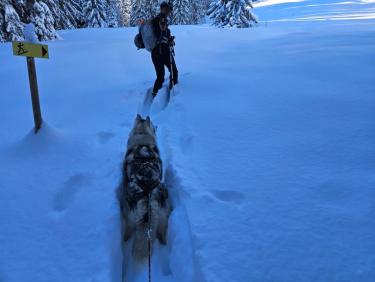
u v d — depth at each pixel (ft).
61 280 9.86
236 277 9.11
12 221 12.17
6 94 25.12
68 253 10.80
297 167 13.38
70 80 27.99
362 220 10.40
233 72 26.55
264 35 45.73
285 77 23.81
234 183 12.94
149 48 23.34
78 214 12.48
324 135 15.35
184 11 124.88
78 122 20.12
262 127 16.83
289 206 11.42
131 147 14.21
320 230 10.27
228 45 39.04
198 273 9.53
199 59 32.60
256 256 9.68
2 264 10.43
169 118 20.18
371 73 22.72
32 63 16.39
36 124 17.35
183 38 45.42
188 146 16.38
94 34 58.39
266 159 14.19
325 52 29.96
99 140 18.17
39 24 51.24
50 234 11.58
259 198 11.97
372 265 8.92
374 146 14.06
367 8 109.19
